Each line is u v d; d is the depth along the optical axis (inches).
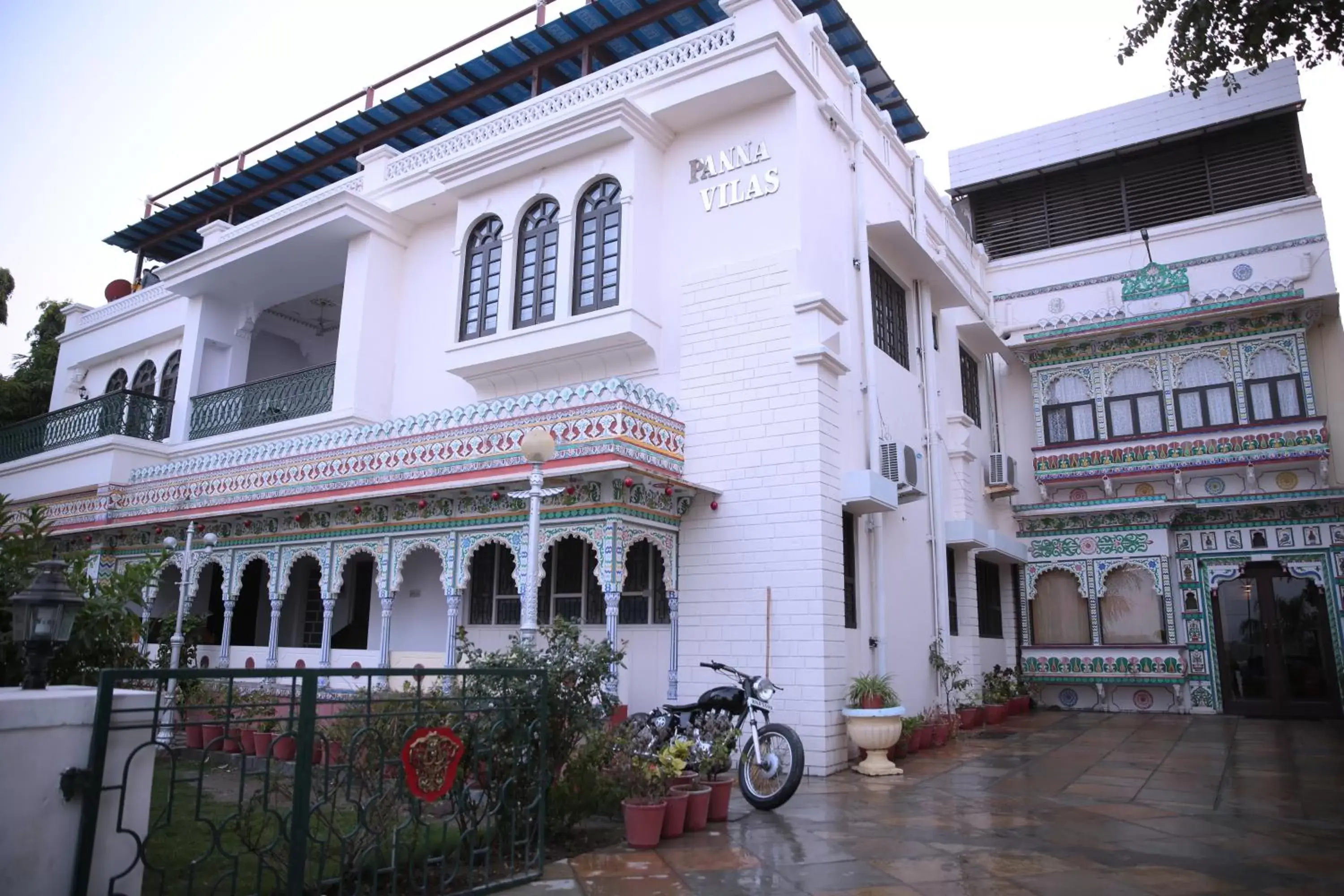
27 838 138.9
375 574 537.3
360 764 199.6
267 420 593.3
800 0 562.3
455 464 412.2
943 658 511.5
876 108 539.8
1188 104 682.8
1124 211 712.4
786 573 382.0
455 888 202.7
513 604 463.2
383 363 552.4
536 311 473.7
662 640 412.5
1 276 829.2
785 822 277.6
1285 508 593.6
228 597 507.8
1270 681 586.2
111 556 583.5
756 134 437.7
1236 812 290.8
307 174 738.8
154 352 756.0
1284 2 289.7
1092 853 239.0
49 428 706.2
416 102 654.5
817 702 365.1
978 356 695.7
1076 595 655.1
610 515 368.8
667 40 583.2
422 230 571.2
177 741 414.3
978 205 776.3
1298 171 649.6
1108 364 658.2
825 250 436.5
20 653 215.0
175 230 845.2
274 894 189.6
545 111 506.6
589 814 259.1
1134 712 620.4
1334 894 201.9
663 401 410.3
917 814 289.9
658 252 455.8
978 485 620.1
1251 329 612.7
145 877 210.8
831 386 407.8
